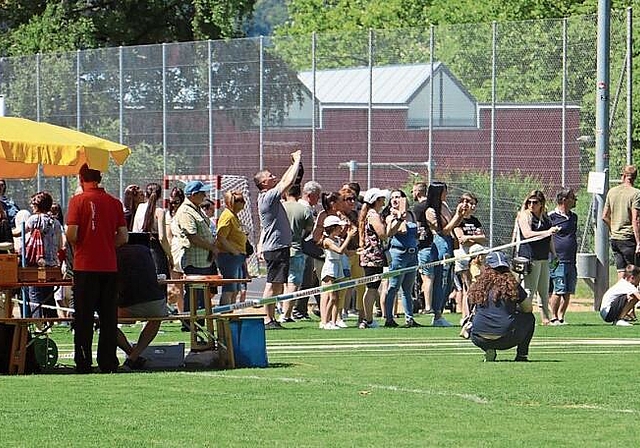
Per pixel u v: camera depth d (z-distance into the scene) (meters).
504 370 27.36
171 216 40.66
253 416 20.70
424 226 39.09
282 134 57.72
